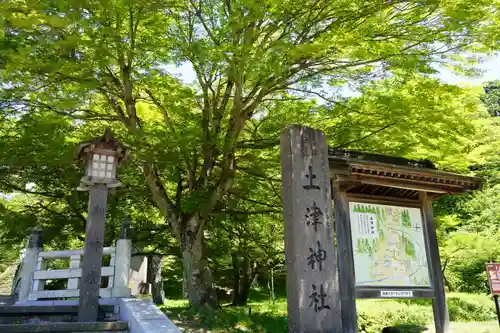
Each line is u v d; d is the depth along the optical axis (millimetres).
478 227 19375
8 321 7277
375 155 7973
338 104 9609
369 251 7309
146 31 9844
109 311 8148
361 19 8641
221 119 11258
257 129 11195
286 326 9445
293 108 10508
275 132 10531
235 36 7996
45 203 15391
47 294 8391
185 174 12539
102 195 7820
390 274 7340
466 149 11633
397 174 7457
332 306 6348
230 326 8609
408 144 9711
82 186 7945
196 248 10766
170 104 10539
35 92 9430
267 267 18984
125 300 7918
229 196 12156
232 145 10164
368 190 8320
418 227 7965
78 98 8047
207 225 13852
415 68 7938
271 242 16719
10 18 6520
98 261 7441
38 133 10336
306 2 7855
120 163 8352
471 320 12562
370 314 10789
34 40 7754
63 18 6844
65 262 18062
